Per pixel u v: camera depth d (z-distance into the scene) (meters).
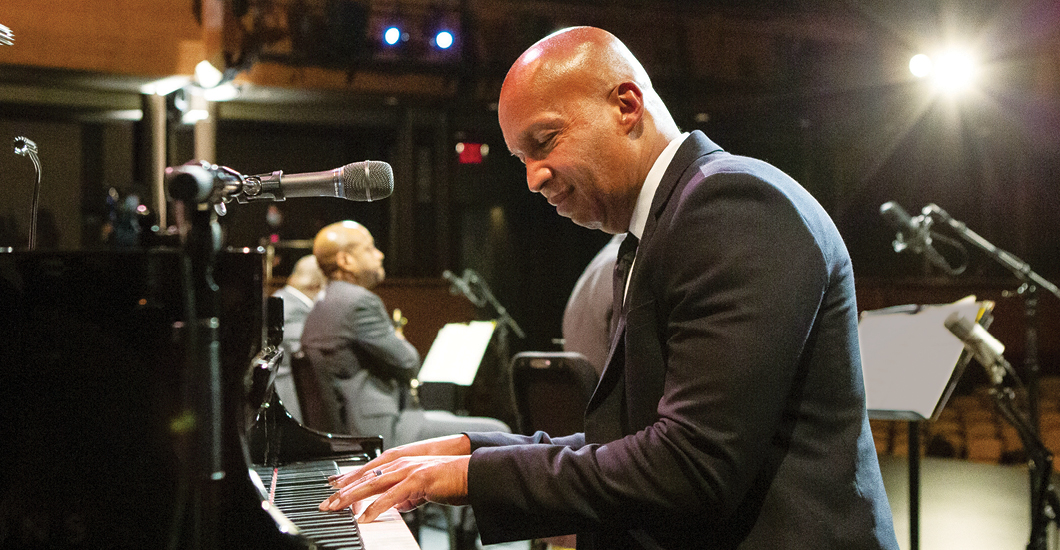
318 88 8.16
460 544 3.70
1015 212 10.62
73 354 0.98
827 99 10.20
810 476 1.16
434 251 9.12
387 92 8.48
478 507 1.15
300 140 9.49
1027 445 2.31
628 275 1.35
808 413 1.18
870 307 8.30
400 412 3.75
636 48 9.30
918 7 10.20
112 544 0.96
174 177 0.92
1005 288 8.75
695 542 1.19
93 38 4.30
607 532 1.21
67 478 0.97
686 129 9.68
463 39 8.53
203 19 4.21
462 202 9.92
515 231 10.42
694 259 1.12
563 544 3.20
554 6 8.95
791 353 1.07
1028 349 3.56
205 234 0.98
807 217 1.15
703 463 1.06
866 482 1.19
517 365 2.47
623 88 1.29
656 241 1.20
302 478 1.47
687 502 1.07
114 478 0.97
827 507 1.16
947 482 4.06
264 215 9.05
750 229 1.10
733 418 1.05
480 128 9.32
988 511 3.48
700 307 1.10
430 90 8.64
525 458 1.16
